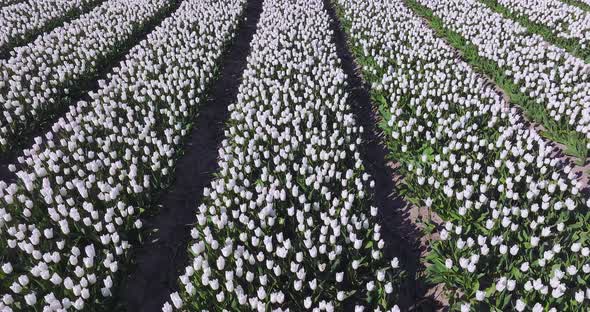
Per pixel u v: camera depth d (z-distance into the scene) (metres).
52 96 9.39
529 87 9.64
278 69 10.75
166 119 8.41
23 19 13.62
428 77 9.70
